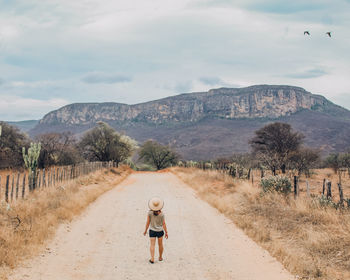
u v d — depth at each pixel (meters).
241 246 8.95
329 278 6.44
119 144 45.94
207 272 6.98
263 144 48.16
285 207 12.46
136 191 21.64
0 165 28.97
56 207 12.39
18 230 8.73
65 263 7.29
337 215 10.45
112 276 6.68
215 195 17.58
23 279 6.18
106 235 9.92
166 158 81.94
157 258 7.92
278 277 6.67
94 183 23.17
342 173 39.16
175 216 13.13
